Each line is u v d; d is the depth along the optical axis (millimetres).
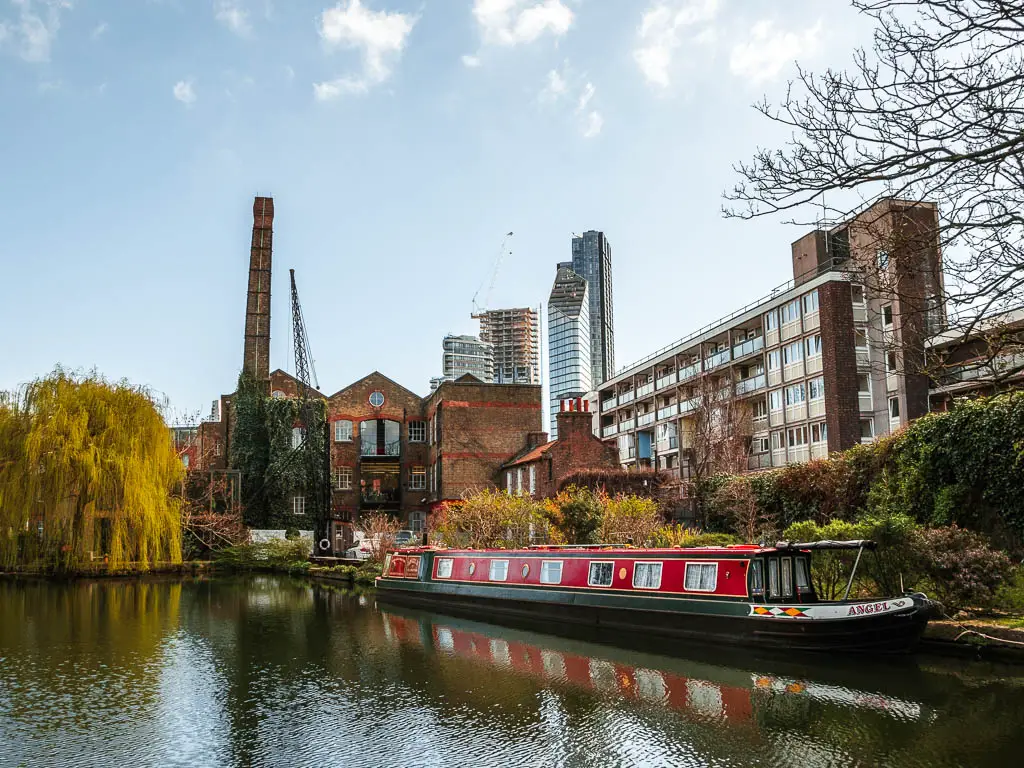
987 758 11633
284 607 30234
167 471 42219
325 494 60844
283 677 17609
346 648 21078
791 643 18172
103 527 40750
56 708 15156
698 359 57188
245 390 62344
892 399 39375
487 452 57500
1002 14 8227
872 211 11242
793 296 44594
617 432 69250
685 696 15344
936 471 23141
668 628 21094
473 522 34969
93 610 29141
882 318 39750
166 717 14500
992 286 8914
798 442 44500
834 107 9227
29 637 22953
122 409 40812
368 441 68812
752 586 19203
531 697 15570
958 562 17922
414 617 27344
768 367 47531
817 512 28047
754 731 13172
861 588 20078
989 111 8406
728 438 41125
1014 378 12750
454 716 14398
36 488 38344
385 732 13500
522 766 11867
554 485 46281
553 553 25234
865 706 14180
